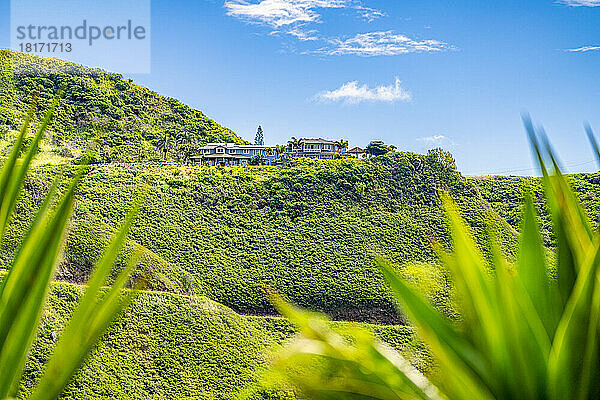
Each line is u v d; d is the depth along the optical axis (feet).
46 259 1.19
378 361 1.40
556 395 1.24
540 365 1.28
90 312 1.24
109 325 1.24
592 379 1.23
